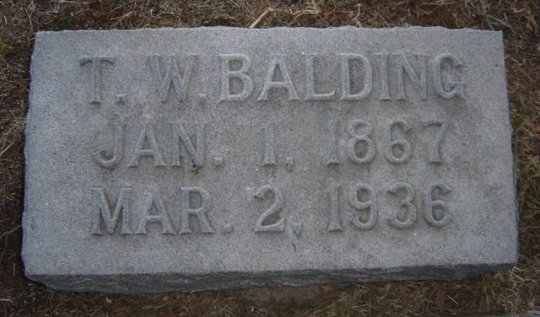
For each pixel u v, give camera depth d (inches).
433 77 41.6
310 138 40.7
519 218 45.7
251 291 44.4
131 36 41.2
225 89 40.8
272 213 40.1
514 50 47.3
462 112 41.5
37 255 39.9
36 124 40.5
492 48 42.2
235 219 40.1
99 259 39.9
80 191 40.1
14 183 44.5
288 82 40.9
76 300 44.0
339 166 40.6
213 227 40.1
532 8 47.4
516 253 41.0
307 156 40.6
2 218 44.2
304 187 40.4
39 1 45.9
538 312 44.7
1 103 45.1
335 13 46.4
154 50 41.1
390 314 44.4
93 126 40.5
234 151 40.5
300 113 40.8
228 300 44.2
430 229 40.6
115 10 45.9
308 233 40.2
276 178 40.4
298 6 46.4
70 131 40.5
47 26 45.7
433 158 40.9
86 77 40.8
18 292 43.8
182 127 40.5
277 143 40.6
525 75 47.1
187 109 40.6
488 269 41.4
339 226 40.1
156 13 46.0
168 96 40.7
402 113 41.2
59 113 40.6
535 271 45.3
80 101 40.6
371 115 41.0
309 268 40.0
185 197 40.1
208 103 40.7
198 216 39.9
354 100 41.0
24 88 45.3
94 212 39.9
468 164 41.2
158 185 40.2
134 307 44.1
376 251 40.3
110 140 40.4
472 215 40.9
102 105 40.6
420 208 40.7
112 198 40.1
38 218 40.0
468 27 47.1
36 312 43.8
